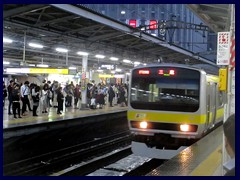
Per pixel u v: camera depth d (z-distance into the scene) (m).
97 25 14.34
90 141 15.19
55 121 13.66
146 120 10.02
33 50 21.45
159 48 21.50
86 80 20.48
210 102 10.73
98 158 11.42
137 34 16.95
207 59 31.11
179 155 7.14
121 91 23.59
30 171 10.19
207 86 10.16
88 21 13.77
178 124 9.69
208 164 6.21
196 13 9.89
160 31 22.11
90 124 16.56
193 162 6.40
